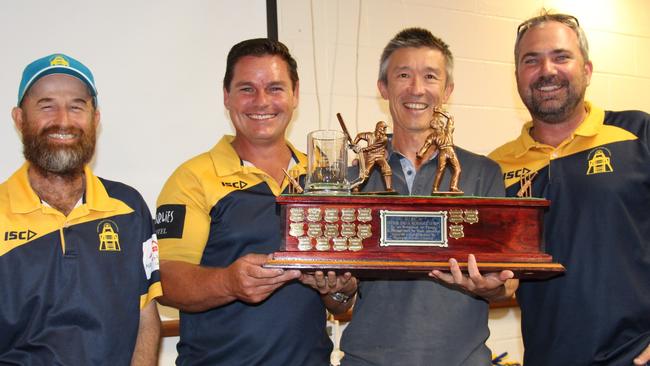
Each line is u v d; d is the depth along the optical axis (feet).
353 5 8.06
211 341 4.83
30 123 4.50
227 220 4.89
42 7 6.48
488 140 8.75
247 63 5.05
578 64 5.20
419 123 4.98
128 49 6.79
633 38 9.62
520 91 5.45
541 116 5.34
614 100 9.43
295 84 5.31
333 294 4.91
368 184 5.01
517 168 5.50
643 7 9.71
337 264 4.09
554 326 5.08
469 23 8.72
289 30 7.72
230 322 4.80
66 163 4.46
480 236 4.29
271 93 5.05
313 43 7.82
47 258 4.36
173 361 6.99
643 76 9.64
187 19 7.06
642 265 4.96
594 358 4.90
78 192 4.69
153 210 6.77
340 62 7.95
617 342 4.90
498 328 8.43
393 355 4.53
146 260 4.80
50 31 6.50
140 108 6.81
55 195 4.60
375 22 8.17
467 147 8.62
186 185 5.01
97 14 6.69
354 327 4.83
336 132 4.49
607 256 4.91
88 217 4.61
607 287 4.89
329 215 4.22
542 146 5.37
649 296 4.92
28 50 6.40
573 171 5.18
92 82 4.70
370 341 4.67
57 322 4.30
